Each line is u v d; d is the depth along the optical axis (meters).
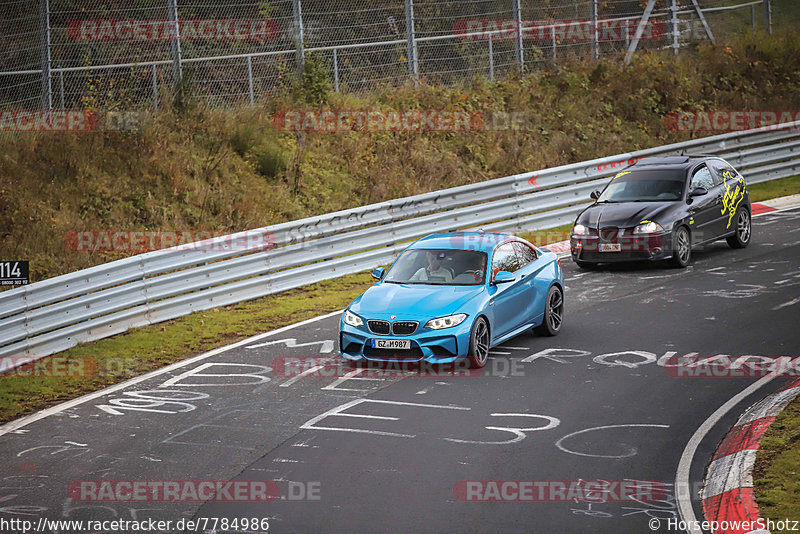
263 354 44.41
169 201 72.00
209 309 55.22
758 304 48.88
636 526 24.20
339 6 100.69
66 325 48.19
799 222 73.00
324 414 34.84
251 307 55.44
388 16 103.12
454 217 70.25
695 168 64.31
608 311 50.09
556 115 100.44
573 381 37.91
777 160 93.25
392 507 25.88
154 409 36.56
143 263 52.12
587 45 114.12
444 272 43.31
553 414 33.84
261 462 30.03
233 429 33.56
